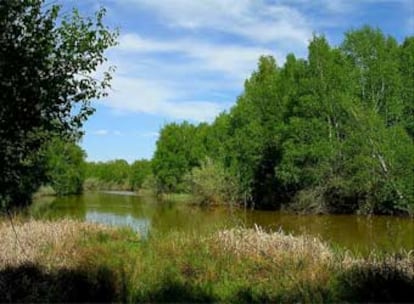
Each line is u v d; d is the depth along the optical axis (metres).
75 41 7.64
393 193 41.69
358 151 43.88
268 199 56.50
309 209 47.44
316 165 47.34
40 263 12.77
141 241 17.22
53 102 7.46
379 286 10.80
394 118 47.66
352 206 46.94
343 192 45.59
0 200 7.74
